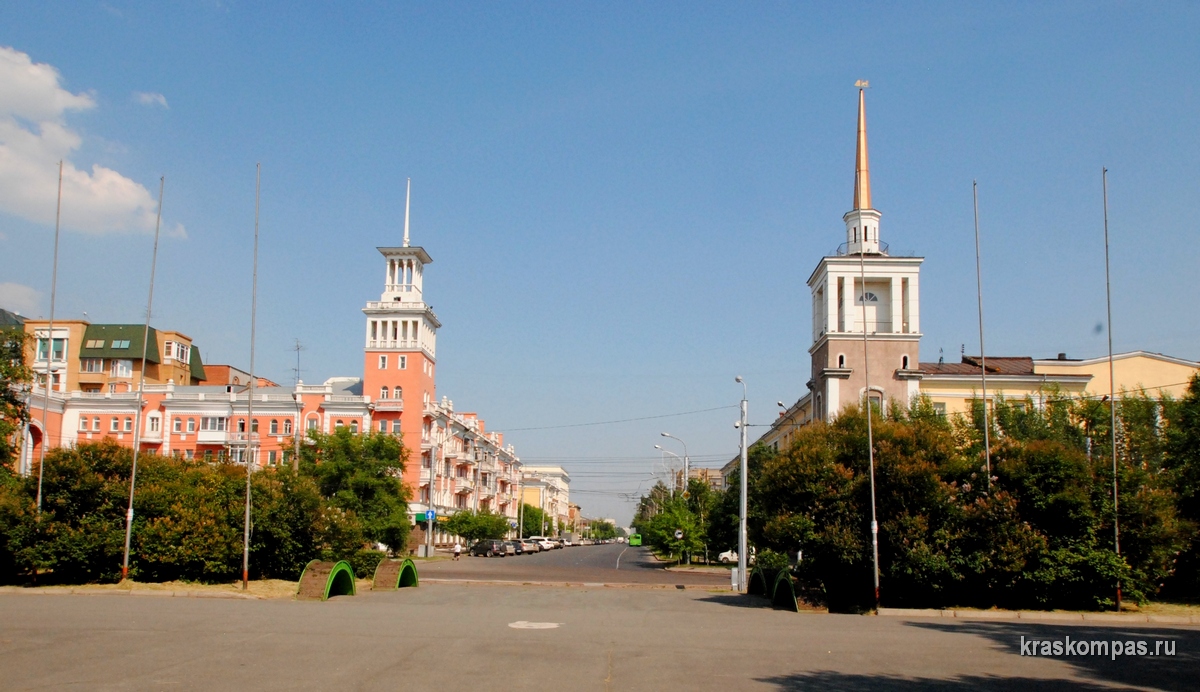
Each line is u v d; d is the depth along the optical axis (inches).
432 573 1935.3
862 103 2257.6
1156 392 2229.3
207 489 1222.3
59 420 3189.0
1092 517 1091.9
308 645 597.3
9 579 1131.3
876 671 546.9
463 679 481.1
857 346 2103.8
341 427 2522.1
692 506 3024.1
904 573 1129.4
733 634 746.2
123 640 606.9
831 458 1222.9
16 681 456.1
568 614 914.7
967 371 2231.8
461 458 4069.9
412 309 3486.7
